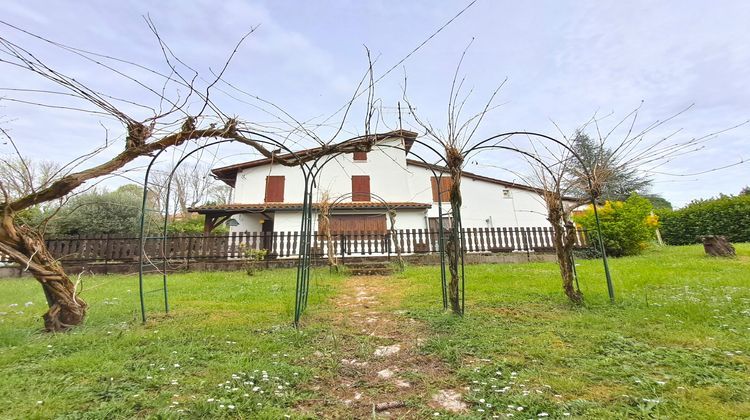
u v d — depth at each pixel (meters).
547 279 6.77
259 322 4.10
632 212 11.21
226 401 2.06
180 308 4.93
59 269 3.87
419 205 15.48
